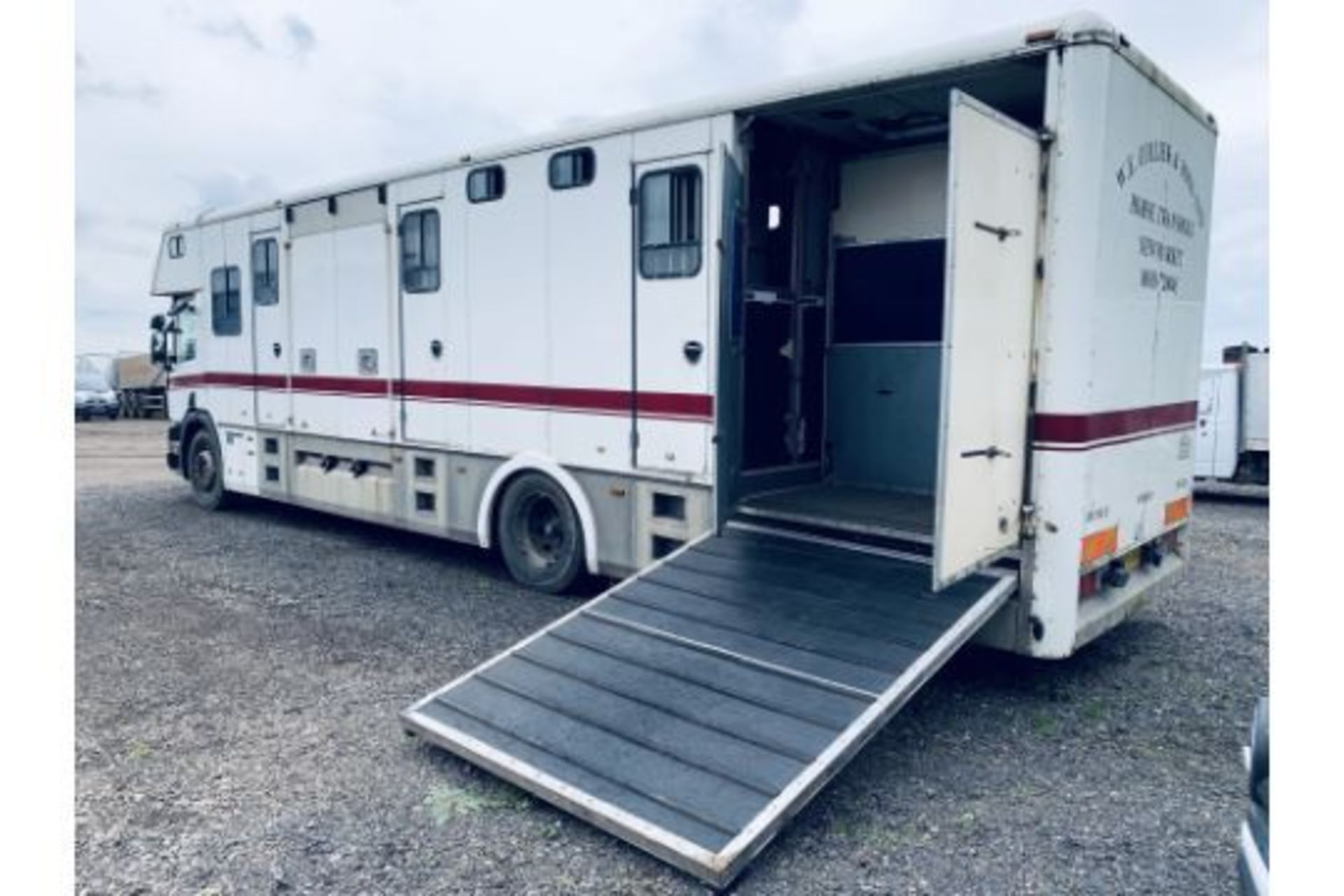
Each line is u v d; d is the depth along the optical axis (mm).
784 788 2920
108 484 11391
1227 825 3154
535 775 3170
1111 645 5098
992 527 3695
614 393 5246
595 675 3740
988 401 3584
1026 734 3900
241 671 4609
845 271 5695
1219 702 4266
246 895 2754
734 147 4598
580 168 5285
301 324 7527
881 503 5160
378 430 6891
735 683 3531
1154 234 4336
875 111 4859
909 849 3004
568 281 5418
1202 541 8133
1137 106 4023
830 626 3822
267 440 8156
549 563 5961
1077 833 3105
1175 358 4742
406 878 2840
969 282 3387
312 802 3295
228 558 7121
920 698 4301
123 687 4387
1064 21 3721
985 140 3402
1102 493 4055
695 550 4703
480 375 6031
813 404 5750
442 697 3756
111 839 3055
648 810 2922
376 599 5895
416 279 6422
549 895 2758
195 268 8836
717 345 4656
